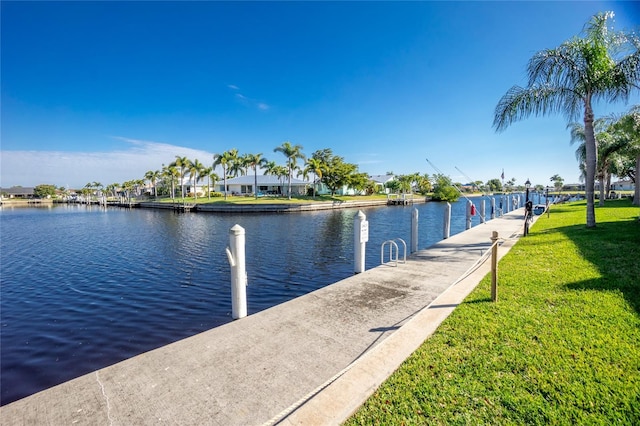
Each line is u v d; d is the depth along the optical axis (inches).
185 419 102.6
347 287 235.6
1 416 103.3
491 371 122.4
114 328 309.4
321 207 1934.1
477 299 200.7
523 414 100.0
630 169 1245.7
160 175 3186.5
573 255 300.8
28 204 4301.2
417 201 2600.9
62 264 595.5
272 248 689.6
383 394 112.5
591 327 153.6
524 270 263.3
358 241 278.7
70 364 249.4
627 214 642.8
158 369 130.2
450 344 144.6
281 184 2650.1
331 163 2586.1
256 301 369.4
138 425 99.8
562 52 431.2
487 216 1117.7
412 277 260.1
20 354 264.1
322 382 121.3
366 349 145.5
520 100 460.1
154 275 498.6
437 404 106.1
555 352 133.4
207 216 1633.9
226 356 140.3
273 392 116.0
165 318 331.3
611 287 205.0
